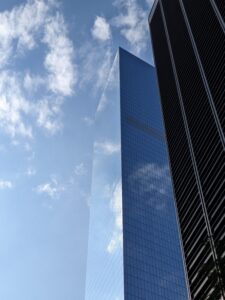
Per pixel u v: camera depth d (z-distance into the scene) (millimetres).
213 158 56156
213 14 75938
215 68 66250
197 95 69625
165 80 89750
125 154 197875
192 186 59500
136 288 146625
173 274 161500
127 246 158875
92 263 191250
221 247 36500
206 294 36281
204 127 62594
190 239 54625
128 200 178625
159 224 178625
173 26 98125
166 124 79250
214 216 50719
